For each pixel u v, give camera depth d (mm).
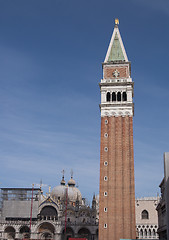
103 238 106250
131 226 106375
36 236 153375
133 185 112312
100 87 130500
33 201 160750
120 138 120062
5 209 161125
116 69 133250
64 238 144500
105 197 111812
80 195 192250
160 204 99375
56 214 158875
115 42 141500
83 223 152750
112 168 115875
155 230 135875
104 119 123875
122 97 127062
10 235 159000
